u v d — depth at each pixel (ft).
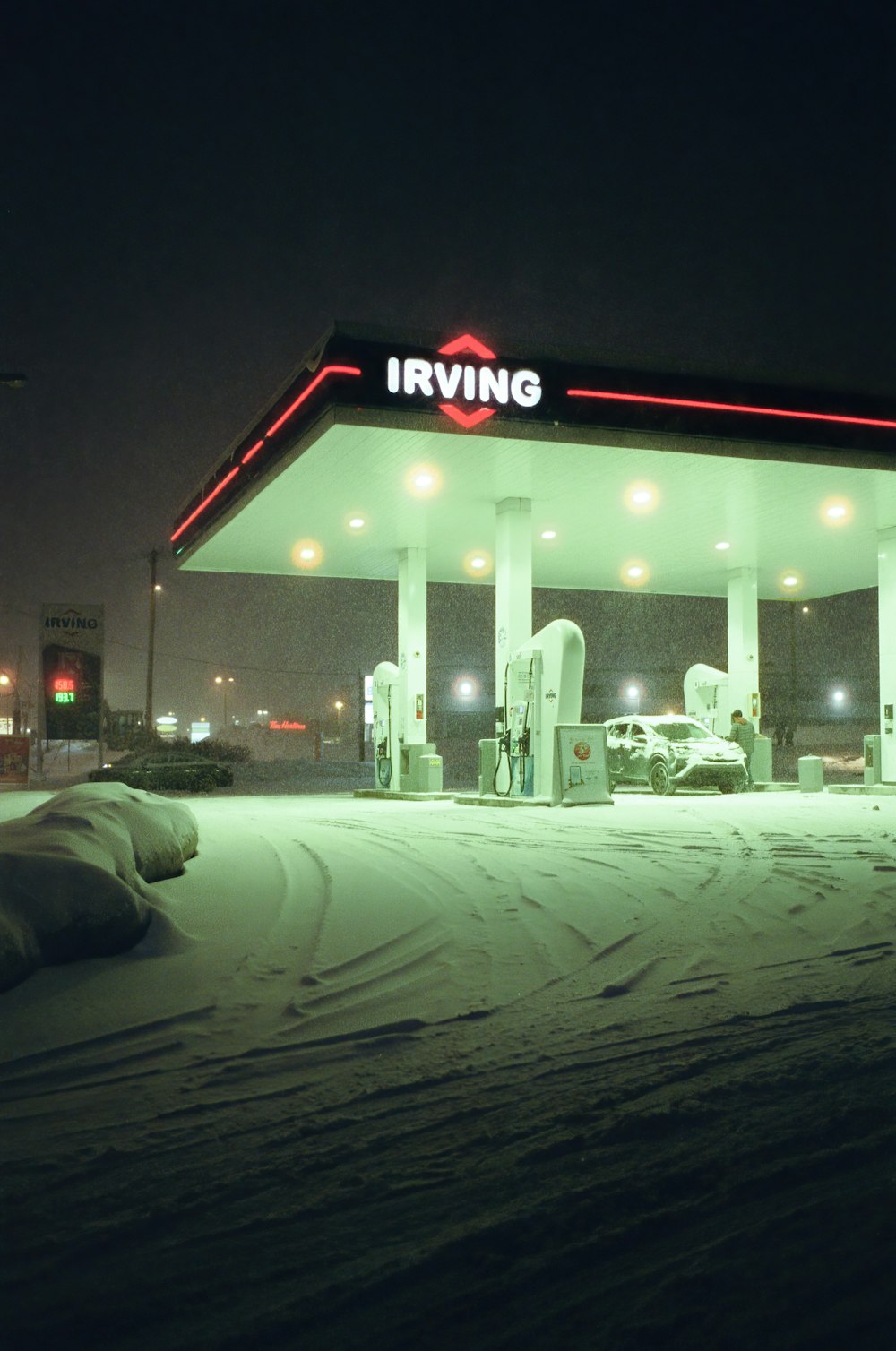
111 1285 9.48
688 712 97.40
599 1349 8.44
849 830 46.44
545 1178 11.66
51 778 139.64
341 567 89.20
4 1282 9.54
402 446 51.98
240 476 63.52
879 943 23.88
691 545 80.23
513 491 62.39
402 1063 15.81
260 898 28.76
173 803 35.40
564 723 63.62
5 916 19.94
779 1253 9.95
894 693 74.59
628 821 52.11
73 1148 12.69
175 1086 14.92
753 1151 12.35
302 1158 12.28
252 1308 9.07
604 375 50.93
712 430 52.70
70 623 118.42
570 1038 16.99
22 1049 16.51
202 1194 11.34
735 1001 19.20
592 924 25.85
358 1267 9.77
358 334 47.11
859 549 82.48
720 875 33.32
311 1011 18.61
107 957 21.81
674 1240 10.25
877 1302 9.09
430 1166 12.01
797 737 222.69
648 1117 13.34
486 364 48.91
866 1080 14.78
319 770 147.33
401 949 23.18
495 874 33.40
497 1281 9.51
